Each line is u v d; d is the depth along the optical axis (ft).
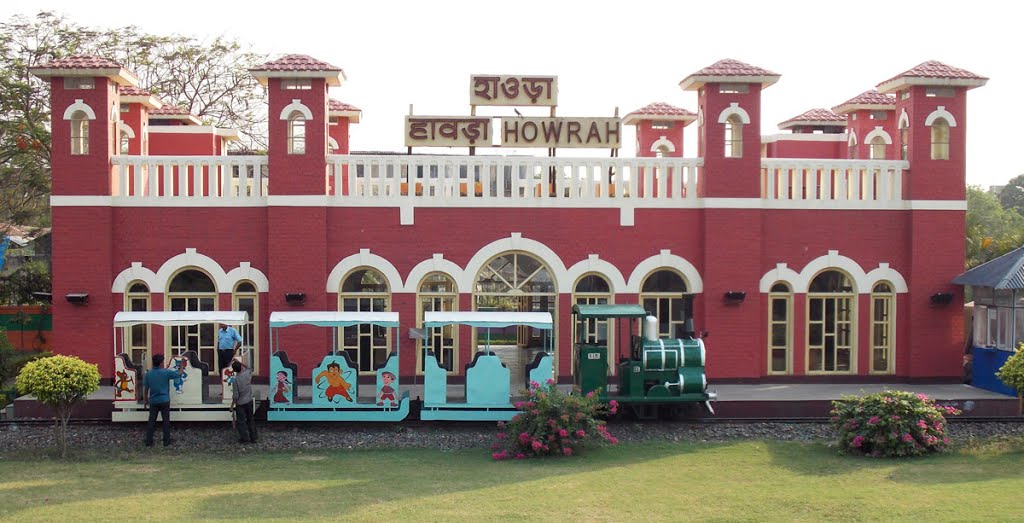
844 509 43.04
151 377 61.67
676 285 78.54
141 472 53.98
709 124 77.36
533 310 77.51
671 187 80.74
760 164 77.77
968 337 93.91
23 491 48.70
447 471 53.88
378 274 77.10
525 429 59.67
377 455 59.31
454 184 76.74
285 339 75.25
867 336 79.46
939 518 40.86
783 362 79.51
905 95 80.84
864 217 79.46
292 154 75.36
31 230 132.87
